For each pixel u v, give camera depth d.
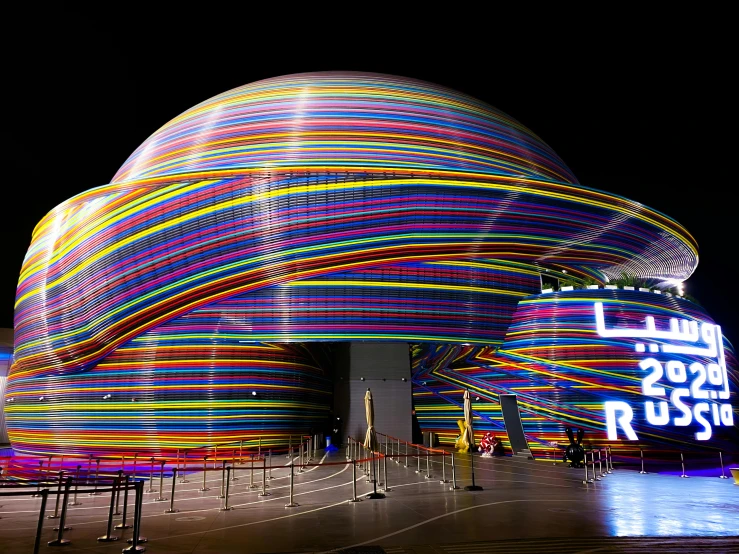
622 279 31.41
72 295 27.31
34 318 29.36
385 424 30.92
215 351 25.89
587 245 28.92
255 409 26.36
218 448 25.38
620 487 18.89
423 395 32.09
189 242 25.30
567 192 25.52
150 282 25.75
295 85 31.27
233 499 16.77
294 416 27.59
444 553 10.52
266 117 29.56
